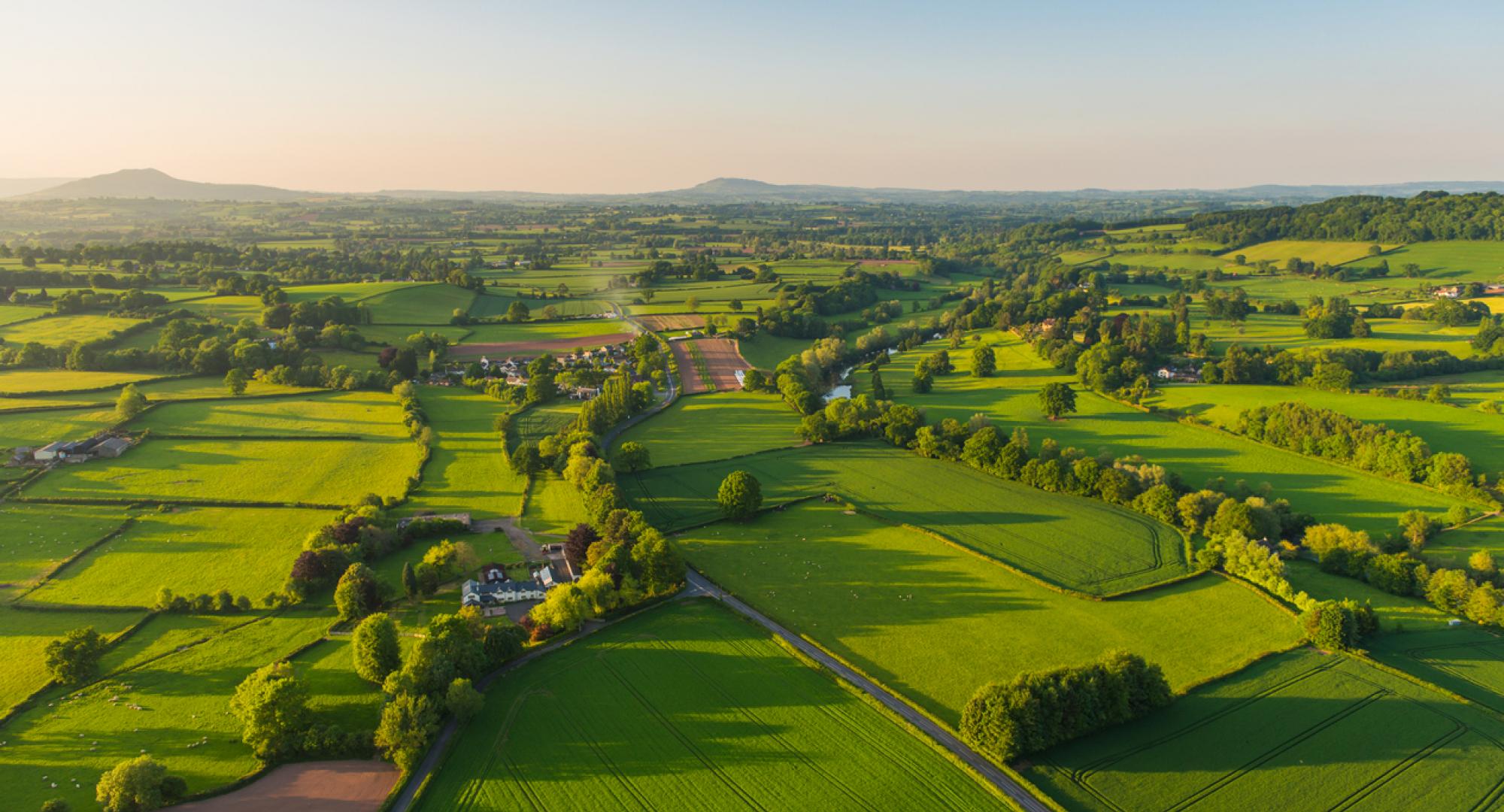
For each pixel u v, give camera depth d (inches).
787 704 3223.4
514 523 5088.6
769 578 4399.6
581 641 3710.6
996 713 2878.9
